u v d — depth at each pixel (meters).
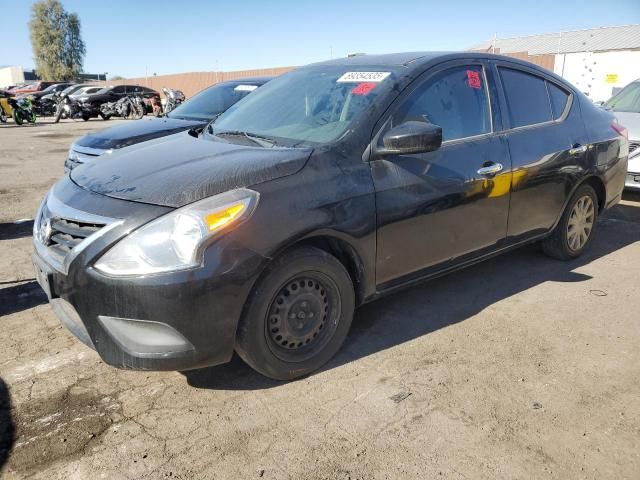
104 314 2.49
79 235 2.61
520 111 4.01
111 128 6.87
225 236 2.50
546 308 3.82
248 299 2.63
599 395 2.79
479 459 2.34
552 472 2.27
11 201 7.43
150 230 2.45
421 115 3.32
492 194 3.66
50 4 70.69
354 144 3.03
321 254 2.84
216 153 3.07
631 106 7.49
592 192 4.67
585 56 21.31
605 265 4.66
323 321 2.98
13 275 4.51
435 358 3.15
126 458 2.35
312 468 2.29
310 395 2.80
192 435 2.50
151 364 2.50
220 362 2.66
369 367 3.06
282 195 2.69
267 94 4.04
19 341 3.38
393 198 3.09
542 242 4.64
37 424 2.57
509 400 2.75
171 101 17.80
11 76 80.00
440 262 3.51
